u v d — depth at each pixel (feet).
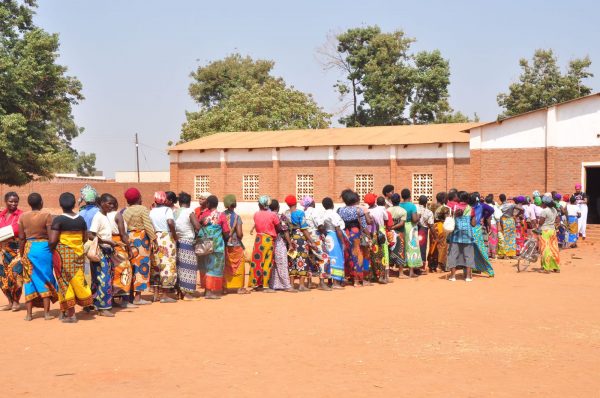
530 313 36.55
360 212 48.11
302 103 217.56
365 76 209.67
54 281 35.58
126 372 24.72
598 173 121.39
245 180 143.13
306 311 37.68
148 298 43.09
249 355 27.20
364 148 131.75
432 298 42.24
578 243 86.58
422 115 210.59
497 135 111.14
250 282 46.73
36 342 29.96
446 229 50.06
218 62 271.69
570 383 23.16
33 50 119.85
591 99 103.30
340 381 23.38
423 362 26.03
